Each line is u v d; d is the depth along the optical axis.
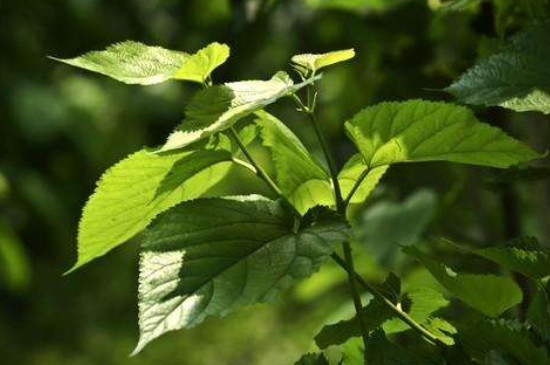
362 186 1.67
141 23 5.88
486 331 1.55
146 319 1.51
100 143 6.49
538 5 1.76
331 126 2.99
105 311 8.07
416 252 1.60
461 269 2.18
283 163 1.65
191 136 1.54
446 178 2.43
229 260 1.54
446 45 2.17
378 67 2.33
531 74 1.62
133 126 6.79
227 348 7.11
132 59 1.59
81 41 6.23
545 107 1.61
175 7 3.47
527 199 2.49
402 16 2.26
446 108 1.58
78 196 6.96
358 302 1.61
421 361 1.57
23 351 7.70
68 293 8.07
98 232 1.65
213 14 3.04
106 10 6.04
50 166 6.68
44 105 6.22
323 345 1.67
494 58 1.63
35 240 7.58
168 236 1.56
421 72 2.22
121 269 8.27
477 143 1.59
